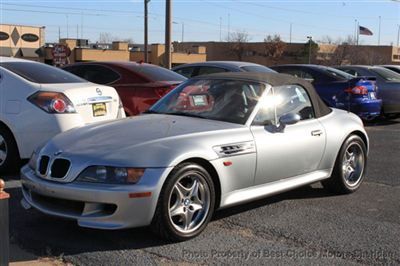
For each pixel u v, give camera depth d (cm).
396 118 1498
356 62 8600
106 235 487
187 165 466
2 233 346
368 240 487
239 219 541
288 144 559
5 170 692
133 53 6600
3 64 705
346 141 639
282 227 519
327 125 619
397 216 562
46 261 429
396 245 476
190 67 1291
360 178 665
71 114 677
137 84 898
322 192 657
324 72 1291
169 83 902
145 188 438
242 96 563
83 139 489
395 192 662
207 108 563
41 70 727
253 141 523
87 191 438
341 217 555
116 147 461
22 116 675
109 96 740
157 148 460
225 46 9144
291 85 603
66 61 2014
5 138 682
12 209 561
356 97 1241
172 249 455
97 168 446
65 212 458
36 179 474
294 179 578
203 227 487
